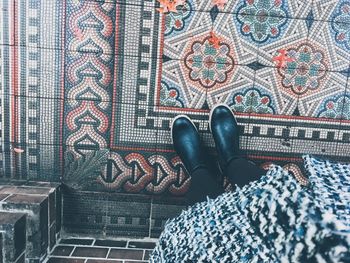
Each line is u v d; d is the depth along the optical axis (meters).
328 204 0.59
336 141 1.37
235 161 1.21
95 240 1.39
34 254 1.19
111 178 1.38
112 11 1.29
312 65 1.33
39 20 1.30
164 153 1.37
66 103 1.34
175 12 1.30
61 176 1.38
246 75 1.33
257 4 1.30
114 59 1.32
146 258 1.32
